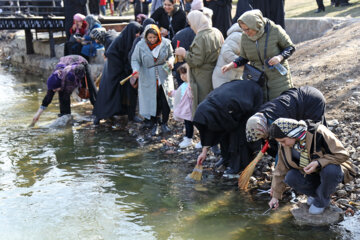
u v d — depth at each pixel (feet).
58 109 28.43
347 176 12.95
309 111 14.15
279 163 13.32
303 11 39.63
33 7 39.86
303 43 29.35
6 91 34.83
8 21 38.37
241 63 16.72
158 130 22.75
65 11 37.35
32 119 26.08
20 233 13.23
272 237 12.42
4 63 50.88
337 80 21.45
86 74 25.12
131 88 24.18
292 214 13.66
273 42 15.87
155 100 22.00
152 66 21.85
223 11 26.11
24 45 48.26
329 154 12.34
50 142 21.84
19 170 18.24
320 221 13.08
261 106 14.47
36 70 43.52
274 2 25.45
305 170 12.34
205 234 12.80
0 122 25.54
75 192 15.98
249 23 15.44
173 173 17.60
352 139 17.03
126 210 14.52
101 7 50.14
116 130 23.77
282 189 13.50
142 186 16.40
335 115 18.81
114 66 24.12
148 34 21.33
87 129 24.08
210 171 17.61
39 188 16.39
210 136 15.84
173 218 13.88
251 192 15.51
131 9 63.82
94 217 14.08
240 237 12.54
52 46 41.39
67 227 13.51
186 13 26.35
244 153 16.46
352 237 12.18
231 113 15.25
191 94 19.07
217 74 17.85
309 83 22.21
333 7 38.70
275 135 12.20
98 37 25.90
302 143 12.24
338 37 27.55
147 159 19.25
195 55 17.85
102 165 18.66
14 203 15.19
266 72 16.25
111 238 12.79
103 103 24.49
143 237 12.80
